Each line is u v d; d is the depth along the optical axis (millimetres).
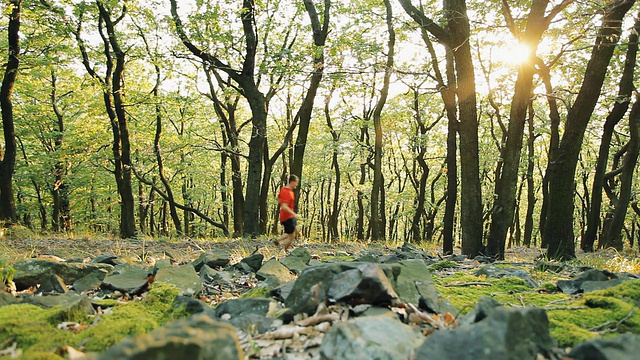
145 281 5656
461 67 11461
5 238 11984
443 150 32375
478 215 11523
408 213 33062
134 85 22734
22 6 15500
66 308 3963
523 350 2596
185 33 15773
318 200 41750
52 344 3195
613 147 24078
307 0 15641
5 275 5430
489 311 3213
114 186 30922
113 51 17453
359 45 12031
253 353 3094
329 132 27688
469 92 11484
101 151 26266
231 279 6629
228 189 30656
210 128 27234
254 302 4160
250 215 16234
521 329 2625
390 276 4184
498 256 11180
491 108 25281
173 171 29844
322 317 3521
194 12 15594
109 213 33500
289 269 7094
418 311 3742
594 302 4461
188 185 34500
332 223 27891
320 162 34844
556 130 18719
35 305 4301
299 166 17156
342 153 27391
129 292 5402
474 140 11531
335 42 13086
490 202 27484
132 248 11273
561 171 10727
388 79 18125
